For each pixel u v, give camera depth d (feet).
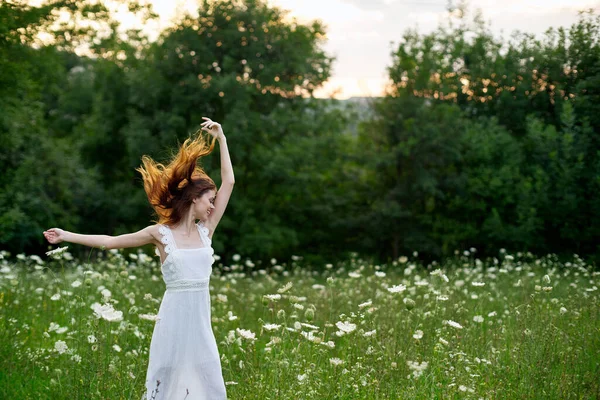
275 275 46.91
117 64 103.45
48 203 81.15
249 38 94.48
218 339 22.76
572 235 76.48
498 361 18.48
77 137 110.42
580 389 16.57
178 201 15.12
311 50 99.66
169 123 88.38
